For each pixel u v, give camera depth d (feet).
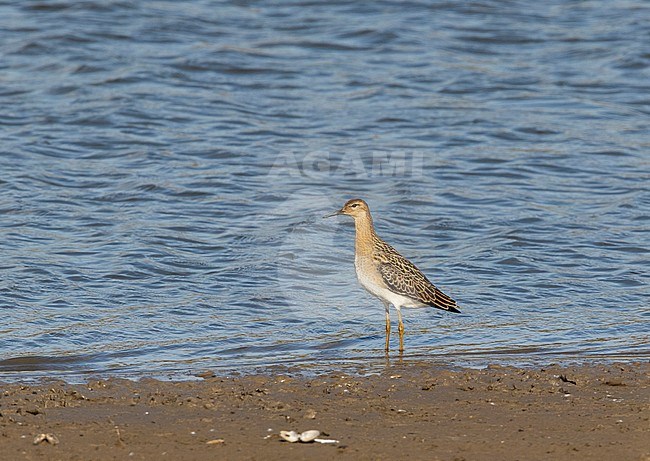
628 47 98.68
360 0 109.70
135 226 58.95
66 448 29.07
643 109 85.30
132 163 70.28
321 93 86.63
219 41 97.30
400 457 28.48
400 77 90.63
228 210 62.44
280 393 34.96
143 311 46.70
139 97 83.41
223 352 41.68
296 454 28.71
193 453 28.81
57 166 69.15
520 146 76.18
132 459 28.32
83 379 37.01
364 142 76.18
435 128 79.51
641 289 50.93
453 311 43.73
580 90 89.35
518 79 91.45
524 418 32.09
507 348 42.22
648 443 29.60
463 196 66.18
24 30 96.89
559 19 107.34
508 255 55.52
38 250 54.44
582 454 28.73
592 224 61.05
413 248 57.21
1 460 28.07
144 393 34.78
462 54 97.50
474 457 28.50
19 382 36.29
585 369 38.17
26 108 80.28
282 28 102.01
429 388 35.55
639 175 70.33
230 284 50.70
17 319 45.19
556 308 48.14
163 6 105.91
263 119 80.28
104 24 99.66
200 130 77.41
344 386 35.78
